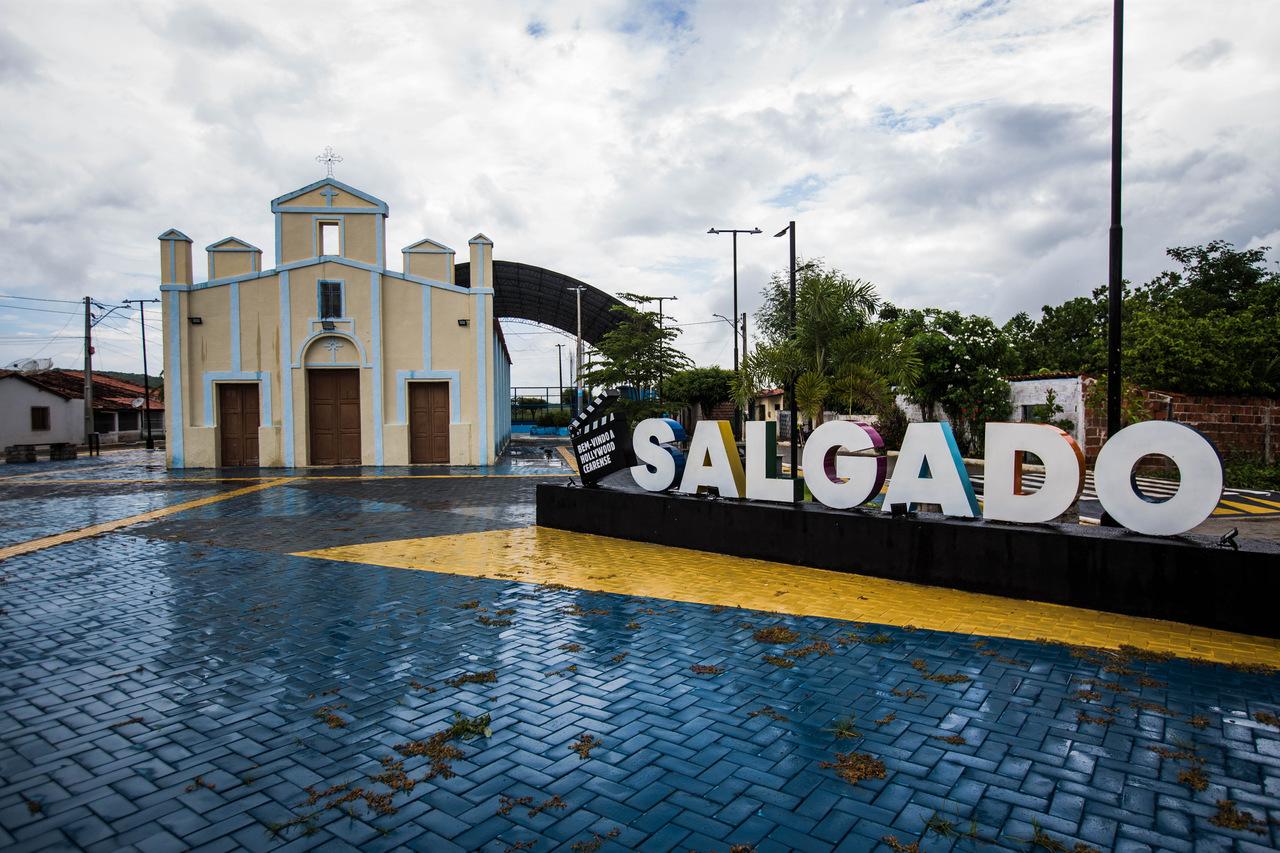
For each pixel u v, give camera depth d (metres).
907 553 7.82
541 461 26.39
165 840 3.26
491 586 7.85
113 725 4.43
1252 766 3.93
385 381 23.11
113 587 7.80
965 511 7.60
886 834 3.32
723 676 5.23
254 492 16.44
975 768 3.91
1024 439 7.27
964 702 4.75
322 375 23.16
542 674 5.28
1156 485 17.69
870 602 7.09
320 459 23.17
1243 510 14.33
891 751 4.10
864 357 13.31
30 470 22.81
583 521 11.09
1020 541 7.10
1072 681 5.09
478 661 5.55
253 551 9.75
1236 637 5.96
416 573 8.46
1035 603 6.99
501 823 3.40
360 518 12.67
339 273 22.77
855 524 8.20
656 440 10.47
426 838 3.28
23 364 47.91
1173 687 4.96
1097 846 3.24
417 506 14.20
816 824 3.40
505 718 4.54
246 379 22.55
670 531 9.95
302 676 5.25
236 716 4.57
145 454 33.25
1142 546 6.48
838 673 5.27
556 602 7.20
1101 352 24.89
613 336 18.62
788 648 5.80
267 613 6.84
